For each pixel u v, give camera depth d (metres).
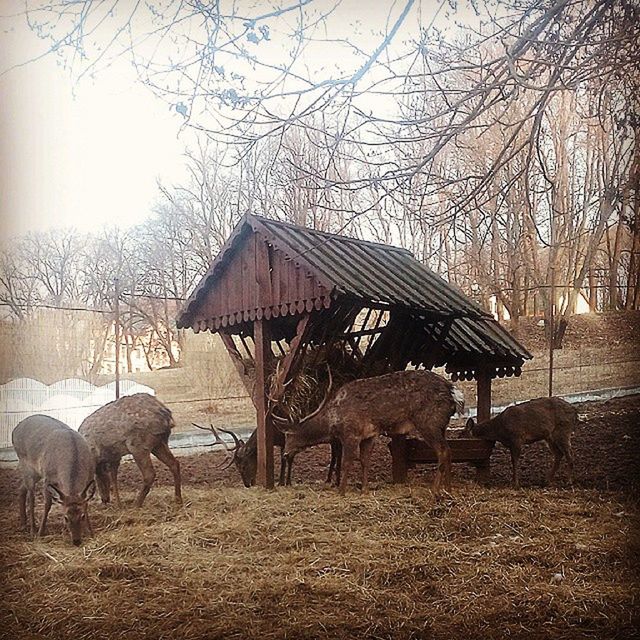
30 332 7.81
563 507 5.35
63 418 7.54
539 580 4.11
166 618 3.79
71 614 3.88
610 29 3.78
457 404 5.91
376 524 5.08
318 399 6.67
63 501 4.86
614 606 3.73
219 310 6.53
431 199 6.54
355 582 4.13
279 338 7.21
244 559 4.54
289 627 3.63
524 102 6.78
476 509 5.28
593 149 7.12
